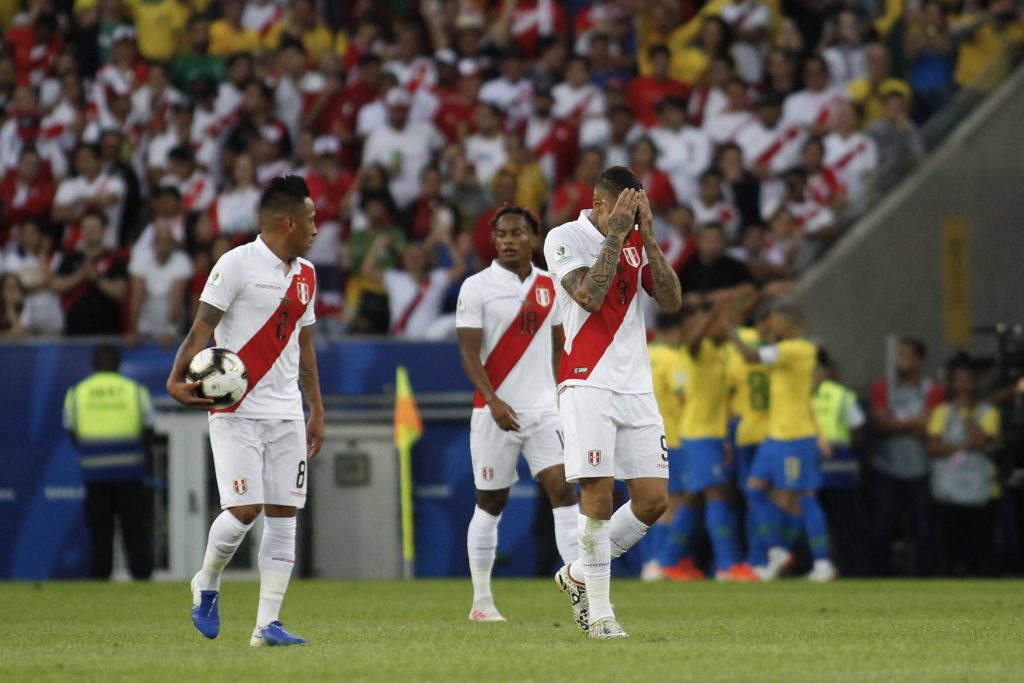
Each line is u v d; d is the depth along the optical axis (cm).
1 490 6031
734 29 7475
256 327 2559
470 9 8012
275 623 2614
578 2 8038
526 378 3369
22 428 6047
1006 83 6525
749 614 3516
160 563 6000
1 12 8388
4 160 7325
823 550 5419
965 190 6419
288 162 7006
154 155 7194
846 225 6300
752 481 5488
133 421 5744
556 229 2653
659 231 6456
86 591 4844
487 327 3366
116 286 6400
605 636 2642
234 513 2550
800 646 2492
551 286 3403
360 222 6456
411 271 6341
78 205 6875
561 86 7188
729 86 6950
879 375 6241
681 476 5594
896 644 2534
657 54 7200
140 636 2959
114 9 7862
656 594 4459
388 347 6109
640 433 2634
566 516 3356
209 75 7512
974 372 5878
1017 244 6450
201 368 2492
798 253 6206
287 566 2614
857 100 7031
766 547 5516
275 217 2583
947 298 6366
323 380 6084
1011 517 5938
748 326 5947
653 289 2620
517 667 2142
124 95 7388
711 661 2219
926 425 5919
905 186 6366
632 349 2634
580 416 2602
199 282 6231
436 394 6106
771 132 6856
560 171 6869
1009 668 2127
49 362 6062
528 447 3366
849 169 6656
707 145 6812
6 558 6019
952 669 2109
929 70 7188
